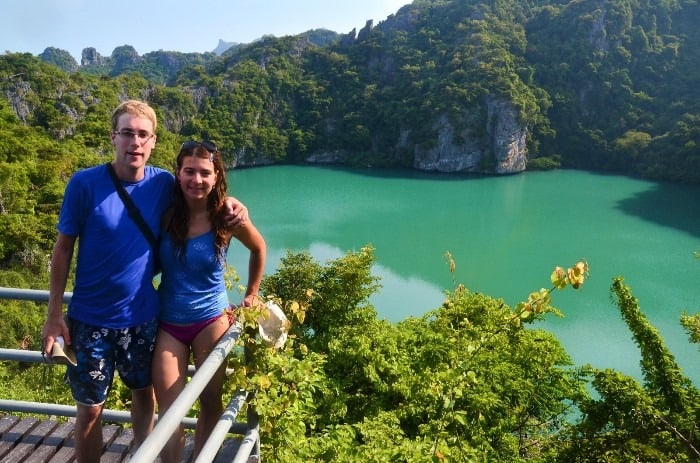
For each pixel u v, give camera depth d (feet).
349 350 43.88
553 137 395.96
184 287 10.57
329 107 455.22
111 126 10.55
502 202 271.08
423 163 394.73
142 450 6.49
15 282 108.17
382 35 493.36
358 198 282.36
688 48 414.62
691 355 104.83
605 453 36.65
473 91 381.19
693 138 326.03
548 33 444.55
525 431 54.90
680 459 33.14
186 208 10.52
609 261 173.78
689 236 204.33
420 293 143.13
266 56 501.97
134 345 10.48
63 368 39.88
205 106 437.99
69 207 10.16
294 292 55.21
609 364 99.76
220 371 10.60
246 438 9.87
